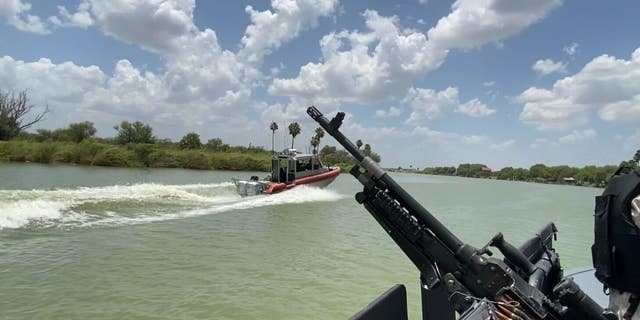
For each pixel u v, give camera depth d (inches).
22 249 390.9
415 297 317.7
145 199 738.8
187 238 480.4
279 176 1005.8
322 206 863.1
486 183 3011.8
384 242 516.7
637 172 84.2
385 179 114.7
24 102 2453.2
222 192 964.6
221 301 292.7
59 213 559.2
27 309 262.4
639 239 82.0
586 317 83.6
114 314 261.4
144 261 374.3
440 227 108.0
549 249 157.5
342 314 283.4
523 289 96.3
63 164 1829.5
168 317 262.8
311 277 359.3
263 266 382.9
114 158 1948.8
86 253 387.9
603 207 90.1
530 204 1322.6
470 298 96.6
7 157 1732.3
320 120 124.5
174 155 2242.9
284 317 272.8
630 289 85.3
